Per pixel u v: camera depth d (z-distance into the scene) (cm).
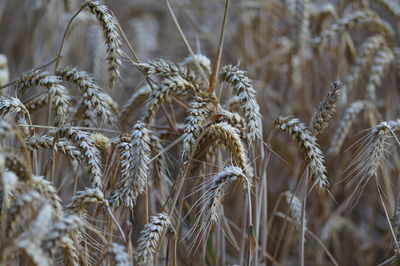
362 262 406
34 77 244
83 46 496
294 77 436
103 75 368
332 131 407
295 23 394
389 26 393
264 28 487
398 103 446
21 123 240
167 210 271
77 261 211
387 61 371
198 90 244
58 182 333
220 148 266
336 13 416
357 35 482
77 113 283
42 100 270
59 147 229
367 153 238
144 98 294
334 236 384
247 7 456
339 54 412
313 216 394
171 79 239
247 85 231
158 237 217
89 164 221
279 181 425
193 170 260
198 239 279
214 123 233
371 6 491
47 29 499
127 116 300
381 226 436
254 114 225
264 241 275
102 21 236
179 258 299
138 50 541
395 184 383
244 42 478
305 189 238
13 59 571
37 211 185
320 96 464
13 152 191
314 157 225
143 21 597
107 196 249
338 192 431
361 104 346
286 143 439
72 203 208
